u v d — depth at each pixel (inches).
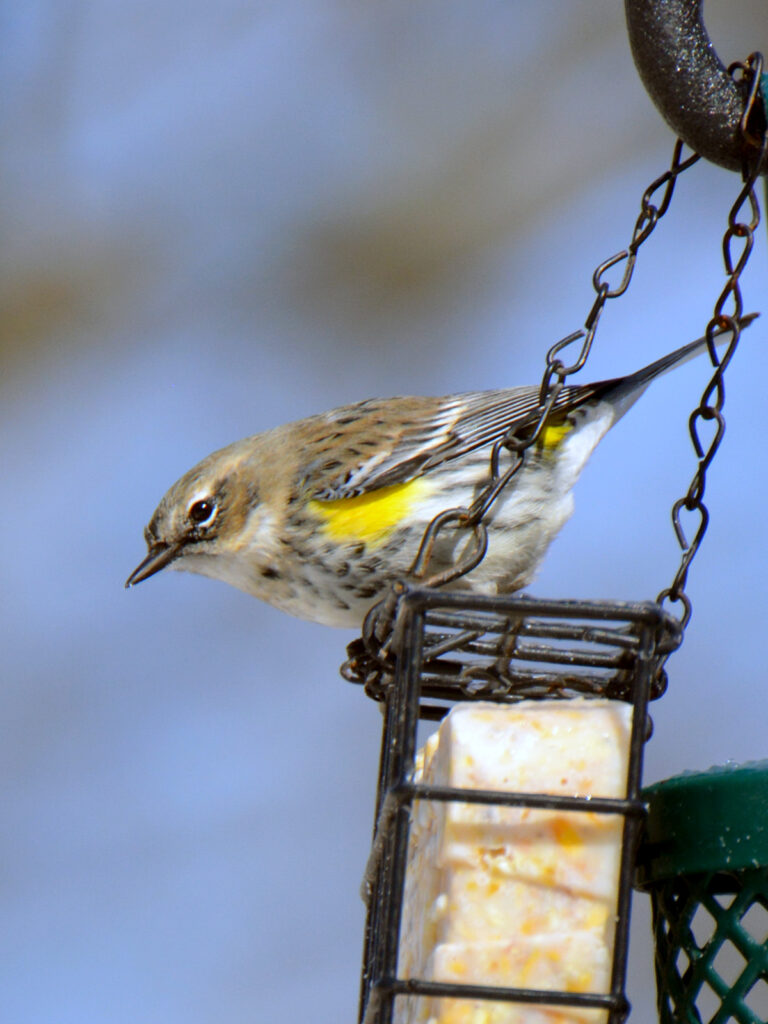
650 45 367.2
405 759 319.6
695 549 356.8
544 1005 311.9
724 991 342.3
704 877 346.6
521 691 411.2
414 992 309.6
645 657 321.4
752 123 362.6
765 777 326.0
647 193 366.6
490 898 317.1
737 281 354.6
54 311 873.5
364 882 386.9
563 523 504.7
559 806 311.3
